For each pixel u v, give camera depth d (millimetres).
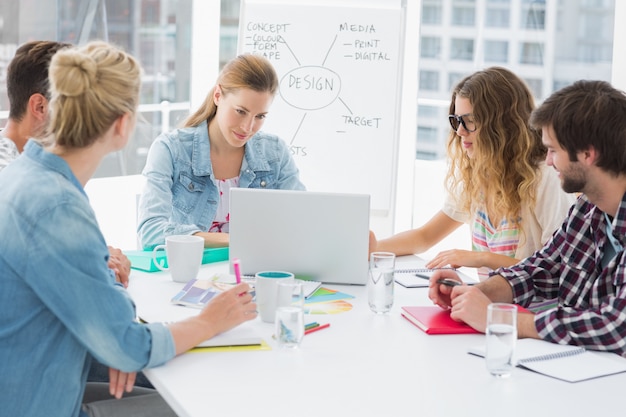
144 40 4328
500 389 1396
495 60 4543
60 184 1487
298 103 3762
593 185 1724
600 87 1700
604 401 1346
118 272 2021
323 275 2092
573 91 1710
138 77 1562
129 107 1537
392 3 3711
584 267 1955
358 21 3727
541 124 1742
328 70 3744
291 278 1779
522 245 2443
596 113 1660
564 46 4375
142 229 2490
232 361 1519
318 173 3770
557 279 2018
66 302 1445
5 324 1490
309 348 1603
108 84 1501
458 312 1729
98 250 1484
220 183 2693
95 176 4289
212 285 1961
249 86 2537
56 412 1495
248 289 1703
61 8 3908
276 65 3756
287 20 3750
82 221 1476
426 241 2574
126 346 1457
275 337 1668
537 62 4449
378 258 1869
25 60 2004
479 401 1338
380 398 1345
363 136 3744
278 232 2068
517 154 2395
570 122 1677
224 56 4598
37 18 3807
